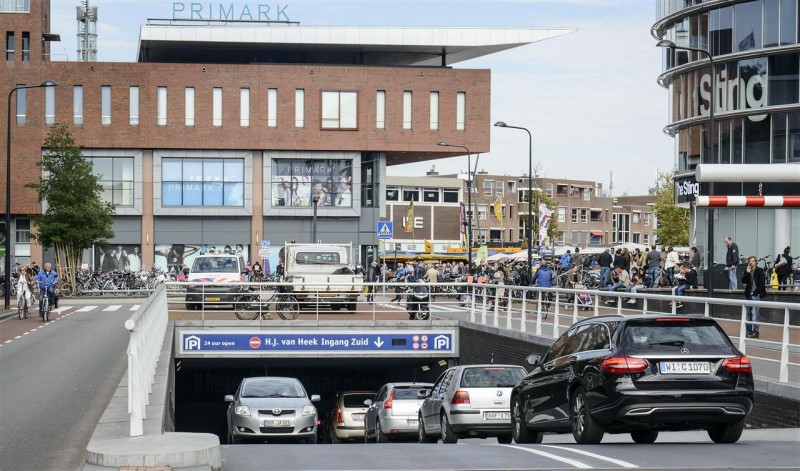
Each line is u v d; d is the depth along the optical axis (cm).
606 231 14262
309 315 3634
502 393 1869
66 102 6512
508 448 1370
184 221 6644
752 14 4544
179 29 6544
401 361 3647
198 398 4362
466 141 6800
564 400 1377
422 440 2180
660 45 3256
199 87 6600
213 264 3909
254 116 6631
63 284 5447
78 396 1750
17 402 1675
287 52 7069
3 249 6506
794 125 4459
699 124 4850
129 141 6538
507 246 12388
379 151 6762
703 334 1266
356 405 2998
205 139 6594
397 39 6712
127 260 6600
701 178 2227
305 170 6731
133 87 6569
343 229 6775
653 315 1291
